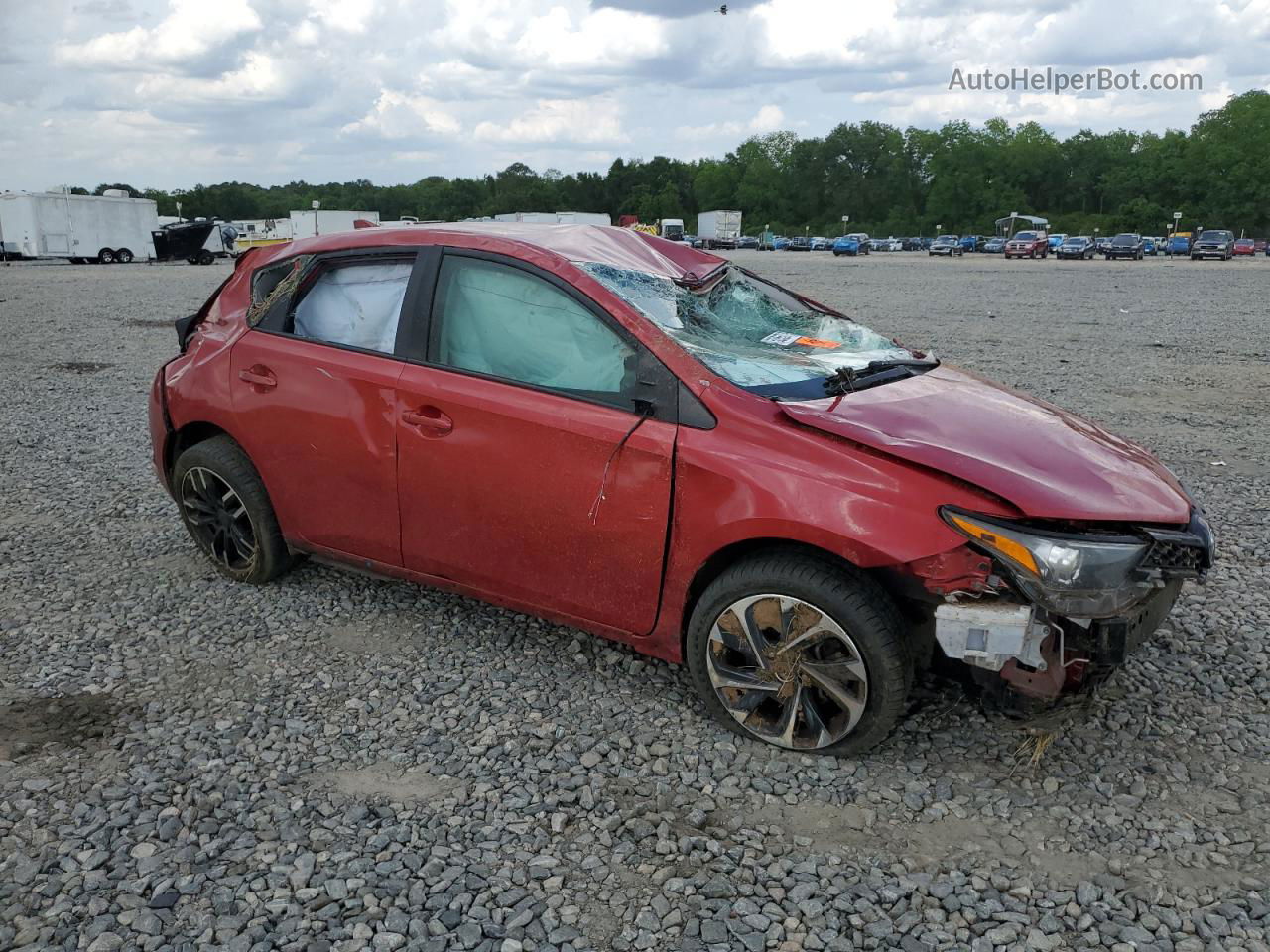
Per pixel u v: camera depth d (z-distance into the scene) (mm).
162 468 4758
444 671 3838
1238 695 3674
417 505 3801
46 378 10719
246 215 149500
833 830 2887
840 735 3137
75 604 4477
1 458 7148
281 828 2859
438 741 3346
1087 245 56719
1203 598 4570
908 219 138500
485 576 3740
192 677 3793
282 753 3270
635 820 2902
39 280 28859
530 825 2891
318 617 4324
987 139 141750
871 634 2973
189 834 2836
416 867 2701
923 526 2867
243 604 4461
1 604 4480
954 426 3264
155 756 3240
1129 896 2602
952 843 2832
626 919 2518
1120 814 2965
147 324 16047
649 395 3309
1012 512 2865
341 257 4086
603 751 3281
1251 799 3041
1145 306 20438
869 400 3383
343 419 3920
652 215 154000
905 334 14945
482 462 3576
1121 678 3771
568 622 3650
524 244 3699
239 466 4395
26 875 2654
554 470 3426
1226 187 114562
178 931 2459
